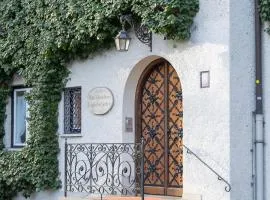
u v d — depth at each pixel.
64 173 11.77
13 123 13.57
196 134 10.08
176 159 10.83
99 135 11.57
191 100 10.18
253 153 9.93
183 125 10.28
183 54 10.32
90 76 11.80
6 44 12.93
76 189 11.25
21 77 13.27
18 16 12.80
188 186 10.13
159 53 10.70
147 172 11.21
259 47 9.95
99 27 11.05
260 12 9.95
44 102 12.21
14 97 13.57
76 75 12.05
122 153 10.82
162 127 11.09
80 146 10.98
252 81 10.01
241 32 9.87
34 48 12.45
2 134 13.53
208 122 9.91
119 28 11.14
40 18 12.28
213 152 9.82
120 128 11.24
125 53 11.25
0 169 12.81
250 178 9.88
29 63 12.55
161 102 11.13
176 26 10.01
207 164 9.88
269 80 9.88
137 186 11.17
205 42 10.00
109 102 11.42
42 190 12.24
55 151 12.24
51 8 11.93
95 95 11.63
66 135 12.11
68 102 12.27
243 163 9.79
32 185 12.51
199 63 10.08
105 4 10.95
